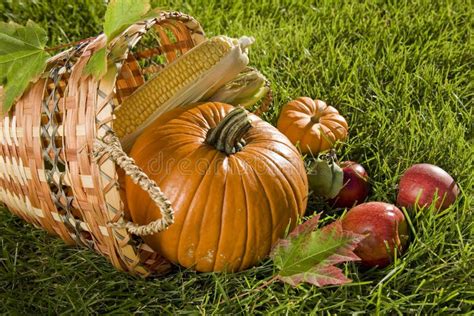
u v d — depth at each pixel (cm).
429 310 116
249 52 161
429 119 146
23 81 116
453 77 161
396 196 133
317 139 138
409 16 175
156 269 121
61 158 115
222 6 178
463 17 179
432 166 128
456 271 120
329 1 181
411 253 121
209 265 119
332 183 128
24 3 174
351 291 119
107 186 111
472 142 143
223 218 115
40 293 121
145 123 124
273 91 150
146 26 116
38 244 127
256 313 117
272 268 121
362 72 157
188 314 117
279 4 183
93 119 111
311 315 114
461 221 125
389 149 141
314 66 159
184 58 126
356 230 119
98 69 110
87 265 124
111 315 117
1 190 125
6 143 118
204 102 129
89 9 174
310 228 116
